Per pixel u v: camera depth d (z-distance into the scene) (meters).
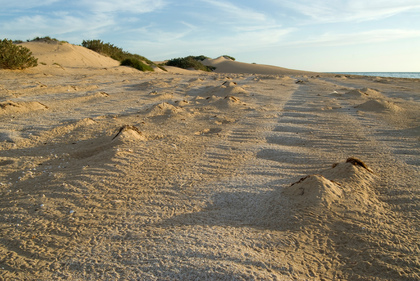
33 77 15.33
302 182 3.68
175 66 40.47
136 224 3.11
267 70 48.25
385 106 9.49
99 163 4.63
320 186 3.49
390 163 4.80
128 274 2.36
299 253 2.64
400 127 7.35
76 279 2.34
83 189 3.84
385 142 6.06
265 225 3.06
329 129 7.11
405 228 3.02
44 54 22.39
